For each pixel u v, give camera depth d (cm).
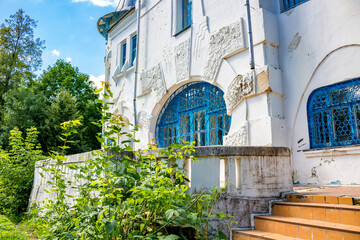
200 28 898
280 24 736
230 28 793
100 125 364
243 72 748
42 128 1714
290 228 365
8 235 525
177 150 459
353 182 559
